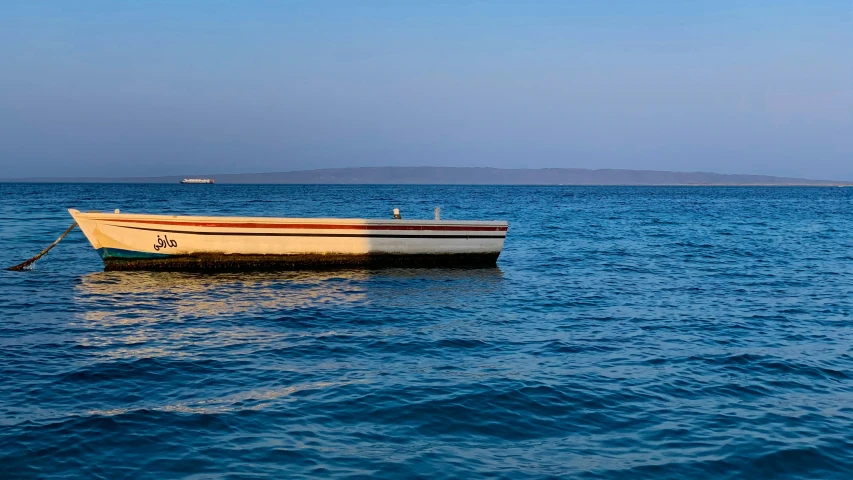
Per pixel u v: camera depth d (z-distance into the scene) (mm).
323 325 13180
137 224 19438
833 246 30906
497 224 22109
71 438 7109
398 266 21344
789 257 26344
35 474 6309
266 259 20125
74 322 13211
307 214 52688
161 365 10047
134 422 7602
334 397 8594
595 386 9266
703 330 13148
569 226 43719
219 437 7238
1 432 7234
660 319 14203
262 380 9352
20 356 10461
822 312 15094
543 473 6582
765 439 7484
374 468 6578
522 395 8773
